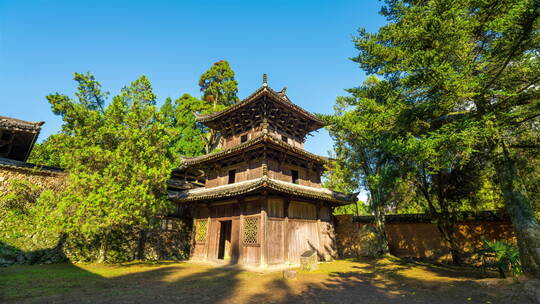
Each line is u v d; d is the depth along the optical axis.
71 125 15.32
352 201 20.34
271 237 15.18
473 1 10.77
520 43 9.84
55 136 14.51
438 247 21.12
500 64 11.02
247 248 15.42
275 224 15.70
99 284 10.45
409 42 12.29
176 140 33.00
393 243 23.31
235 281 11.34
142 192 13.70
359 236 22.48
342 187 27.30
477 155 14.38
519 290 9.08
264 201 15.20
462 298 8.85
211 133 37.00
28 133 18.20
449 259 20.31
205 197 17.03
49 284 10.18
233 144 20.94
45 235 16.25
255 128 19.58
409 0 13.53
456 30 10.24
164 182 15.92
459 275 13.00
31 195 16.95
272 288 10.14
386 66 13.19
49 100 14.98
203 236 18.61
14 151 21.22
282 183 16.77
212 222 18.28
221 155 18.06
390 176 13.96
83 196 13.24
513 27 9.50
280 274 12.96
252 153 17.23
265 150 16.50
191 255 18.88
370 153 19.58
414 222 22.62
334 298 8.84
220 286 10.38
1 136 18.86
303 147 22.81
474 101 11.62
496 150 11.59
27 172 17.33
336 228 24.05
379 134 13.98
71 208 13.20
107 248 17.42
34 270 13.19
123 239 18.38
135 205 13.58
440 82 10.01
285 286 10.52
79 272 13.00
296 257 16.44
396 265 16.53
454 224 20.31
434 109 12.35
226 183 18.77
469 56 11.51
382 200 20.94
